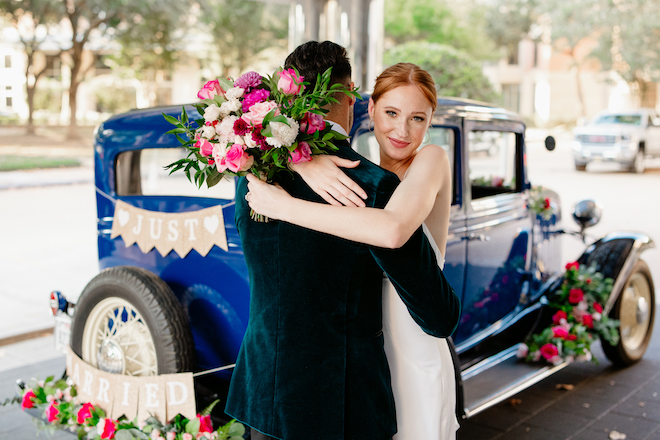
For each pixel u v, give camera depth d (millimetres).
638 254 4121
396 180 1545
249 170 1583
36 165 17125
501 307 3752
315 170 1537
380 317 1629
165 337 2457
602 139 17938
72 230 9234
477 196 4102
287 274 1568
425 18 26594
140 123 2910
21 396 2818
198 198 2717
